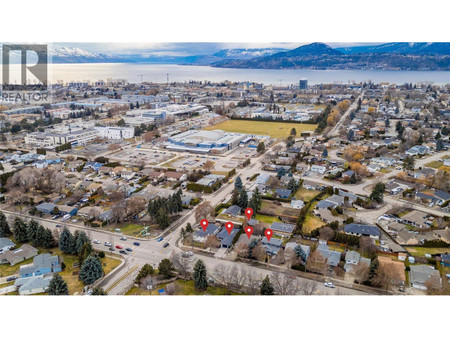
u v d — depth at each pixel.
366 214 73.44
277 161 107.44
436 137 129.12
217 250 60.81
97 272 51.78
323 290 49.44
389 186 86.56
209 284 51.19
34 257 57.78
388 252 58.84
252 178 94.50
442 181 84.94
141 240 64.25
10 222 69.44
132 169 102.62
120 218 71.06
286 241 62.97
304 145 126.69
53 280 48.00
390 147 120.62
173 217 73.19
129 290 49.94
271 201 80.56
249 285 50.34
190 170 102.38
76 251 59.56
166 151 124.50
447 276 52.88
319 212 72.69
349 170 98.06
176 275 53.66
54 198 81.75
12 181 85.50
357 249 60.50
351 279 52.31
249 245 58.50
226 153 122.06
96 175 98.19
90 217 72.56
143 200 76.56
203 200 81.38
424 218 70.12
